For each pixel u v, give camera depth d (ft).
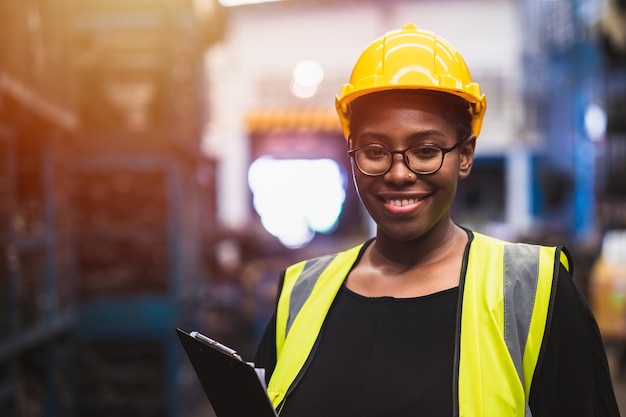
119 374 15.08
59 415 13.23
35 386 12.30
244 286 24.25
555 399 3.90
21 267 11.37
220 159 51.16
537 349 3.86
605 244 23.72
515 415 3.70
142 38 14.99
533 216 50.55
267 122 49.75
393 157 4.06
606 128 33.63
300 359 4.32
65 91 12.51
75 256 15.06
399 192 4.09
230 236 28.43
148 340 15.16
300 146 52.11
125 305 15.06
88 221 15.15
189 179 17.34
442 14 49.70
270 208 51.65
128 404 15.01
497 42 49.55
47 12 11.35
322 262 4.90
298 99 50.72
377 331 4.14
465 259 4.19
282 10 50.03
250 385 3.65
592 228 39.34
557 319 3.93
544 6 44.11
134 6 14.92
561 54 41.42
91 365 15.06
